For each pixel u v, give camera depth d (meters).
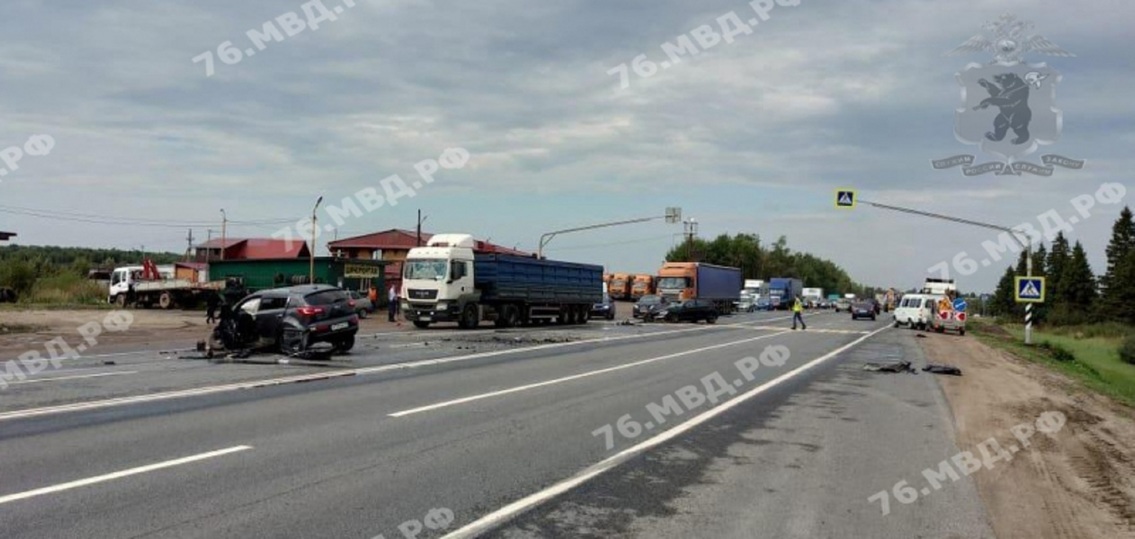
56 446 8.45
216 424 9.89
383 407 11.56
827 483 7.66
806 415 11.88
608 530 6.04
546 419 10.91
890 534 6.12
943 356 25.19
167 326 32.34
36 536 5.55
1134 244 84.38
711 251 124.12
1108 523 6.68
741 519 6.39
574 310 41.44
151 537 5.58
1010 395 15.61
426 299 32.59
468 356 20.39
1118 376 28.98
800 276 156.38
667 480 7.64
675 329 38.50
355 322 20.39
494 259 34.50
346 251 75.06
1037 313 79.44
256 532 5.76
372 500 6.68
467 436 9.56
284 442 8.91
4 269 51.34
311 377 14.95
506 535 5.88
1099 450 10.12
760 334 35.38
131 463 7.75
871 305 61.06
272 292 19.78
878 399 13.97
